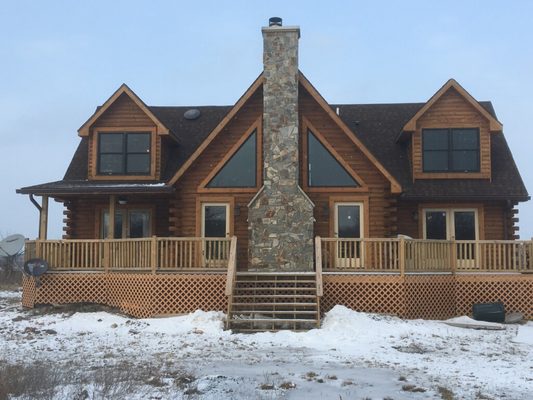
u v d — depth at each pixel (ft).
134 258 58.95
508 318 56.85
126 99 72.33
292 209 60.85
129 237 72.74
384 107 85.05
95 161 71.41
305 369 34.88
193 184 65.92
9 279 114.52
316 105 65.72
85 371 33.63
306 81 64.75
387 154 75.36
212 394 28.17
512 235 69.31
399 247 56.39
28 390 27.58
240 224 65.10
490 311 56.08
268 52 63.82
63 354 40.40
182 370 34.14
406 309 55.62
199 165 66.13
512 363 37.29
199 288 56.80
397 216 70.23
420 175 70.13
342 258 62.95
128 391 28.40
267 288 54.85
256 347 43.19
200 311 54.29
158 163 71.41
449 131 70.54
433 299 57.67
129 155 71.67
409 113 83.20
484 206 69.62
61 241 61.93
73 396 27.04
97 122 72.08
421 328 50.88
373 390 29.60
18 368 31.35
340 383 31.09
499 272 59.26
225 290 53.98
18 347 43.29
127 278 59.26
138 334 48.98
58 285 61.62
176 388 29.48
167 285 57.06
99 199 73.31
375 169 64.75
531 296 58.54
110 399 26.73
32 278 62.39
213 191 65.51
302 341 45.60
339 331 48.49
